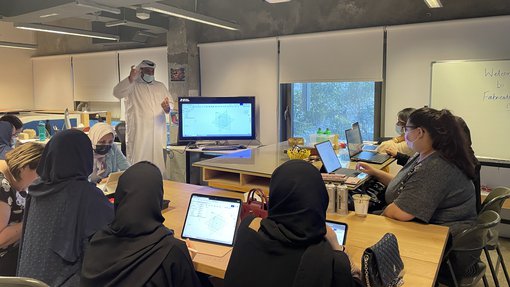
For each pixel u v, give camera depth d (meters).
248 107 5.23
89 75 7.76
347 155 3.79
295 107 5.89
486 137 4.26
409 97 4.86
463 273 2.27
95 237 1.50
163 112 4.87
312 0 5.45
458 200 2.28
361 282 1.34
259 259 1.33
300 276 1.24
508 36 4.26
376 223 2.23
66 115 5.35
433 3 4.01
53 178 1.86
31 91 8.82
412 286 1.55
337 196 2.38
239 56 6.02
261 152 3.77
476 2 4.45
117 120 7.56
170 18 6.27
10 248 2.15
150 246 1.40
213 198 2.08
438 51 4.63
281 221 1.33
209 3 6.23
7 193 2.13
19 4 4.85
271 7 5.77
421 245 1.93
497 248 2.68
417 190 2.26
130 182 1.50
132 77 4.59
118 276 1.35
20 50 8.56
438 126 2.29
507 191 2.61
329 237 1.49
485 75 4.22
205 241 2.00
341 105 5.58
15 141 4.33
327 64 5.33
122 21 5.73
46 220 1.84
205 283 1.99
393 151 3.62
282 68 5.68
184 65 6.23
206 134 5.24
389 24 4.96
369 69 5.06
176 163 5.16
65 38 8.16
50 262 1.82
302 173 1.34
